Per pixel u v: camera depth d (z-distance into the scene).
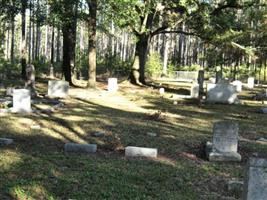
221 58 51.03
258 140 16.56
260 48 42.31
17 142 14.21
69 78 35.84
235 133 13.00
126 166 11.66
